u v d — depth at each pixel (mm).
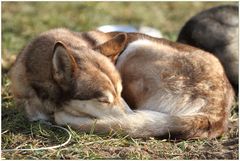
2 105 12828
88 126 10750
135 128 10609
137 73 11945
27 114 11680
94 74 10742
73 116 10969
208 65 11734
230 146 10594
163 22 22031
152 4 24469
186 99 11359
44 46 11500
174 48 12328
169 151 10227
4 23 20469
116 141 10453
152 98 11680
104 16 22281
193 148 10391
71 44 11500
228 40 14719
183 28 15734
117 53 11633
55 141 10570
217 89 11406
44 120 11461
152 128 10625
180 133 10672
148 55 12055
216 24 14992
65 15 22172
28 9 22531
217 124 10992
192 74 11586
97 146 10305
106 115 10688
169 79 11633
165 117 10742
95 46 11766
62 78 10859
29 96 11586
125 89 12055
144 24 21578
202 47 15008
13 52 17484
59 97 11000
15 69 11883
